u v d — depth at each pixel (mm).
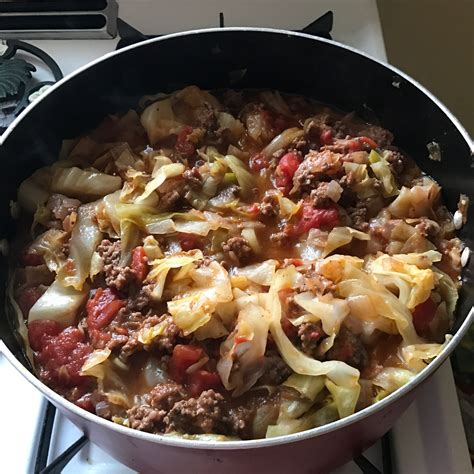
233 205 356
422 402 333
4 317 330
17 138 353
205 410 287
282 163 371
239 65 400
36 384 264
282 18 461
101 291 331
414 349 306
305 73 399
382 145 386
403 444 322
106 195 363
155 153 381
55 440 326
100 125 399
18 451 321
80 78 371
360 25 457
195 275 324
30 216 367
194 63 396
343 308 307
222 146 387
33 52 443
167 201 355
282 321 307
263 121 391
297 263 332
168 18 465
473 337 381
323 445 265
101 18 460
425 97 360
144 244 339
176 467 277
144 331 310
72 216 352
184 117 400
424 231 345
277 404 294
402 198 358
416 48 508
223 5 468
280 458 264
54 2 462
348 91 398
